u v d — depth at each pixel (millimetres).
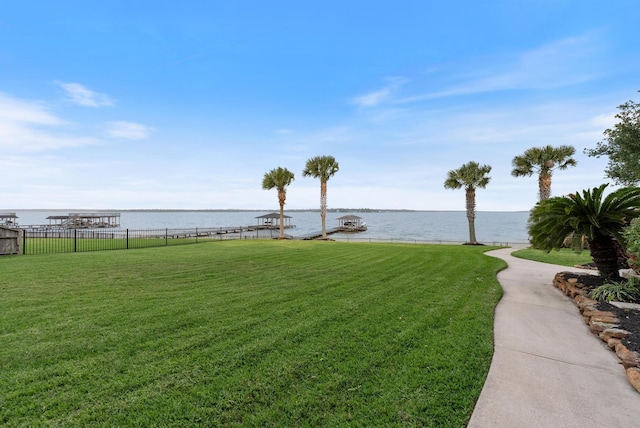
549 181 19594
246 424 1962
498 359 3023
